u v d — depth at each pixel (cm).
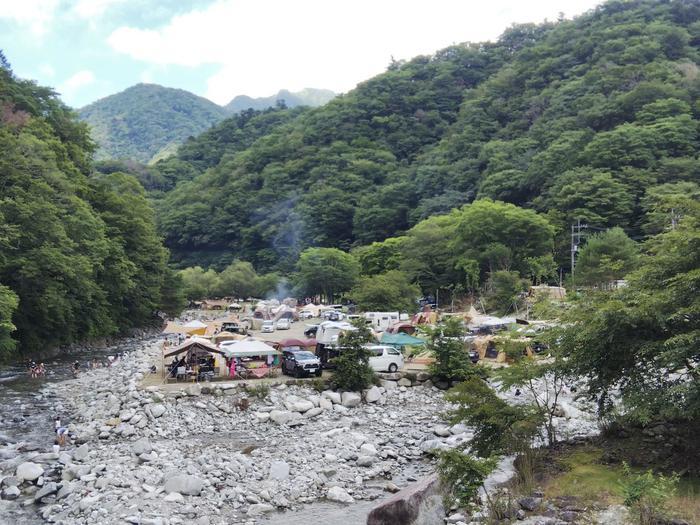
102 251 6644
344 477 2289
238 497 2033
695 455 1884
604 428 2264
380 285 8769
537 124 16325
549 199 11738
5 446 2683
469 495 1634
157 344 6588
